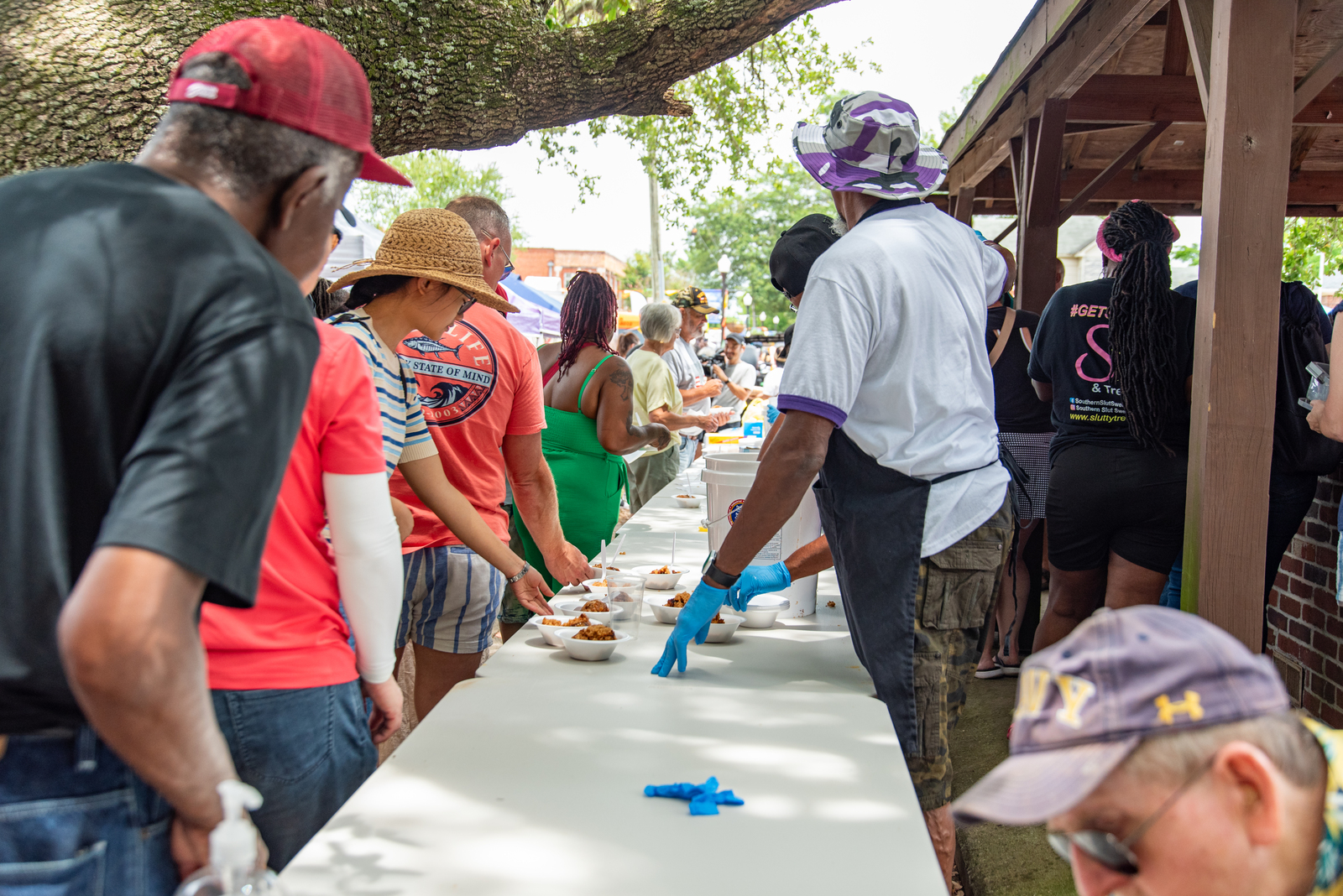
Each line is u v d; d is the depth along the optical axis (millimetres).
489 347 2537
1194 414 2686
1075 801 746
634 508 6031
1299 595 3555
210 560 874
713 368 8664
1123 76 5309
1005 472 1938
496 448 2609
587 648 1975
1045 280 5246
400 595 1554
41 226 952
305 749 1418
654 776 1415
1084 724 773
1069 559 3262
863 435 1828
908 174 1900
